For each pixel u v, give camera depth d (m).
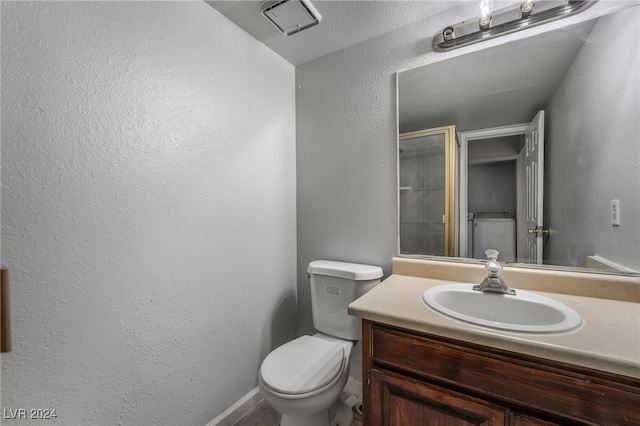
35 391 0.79
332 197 1.70
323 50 1.66
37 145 0.79
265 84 1.60
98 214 0.92
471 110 1.30
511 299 1.04
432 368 0.83
